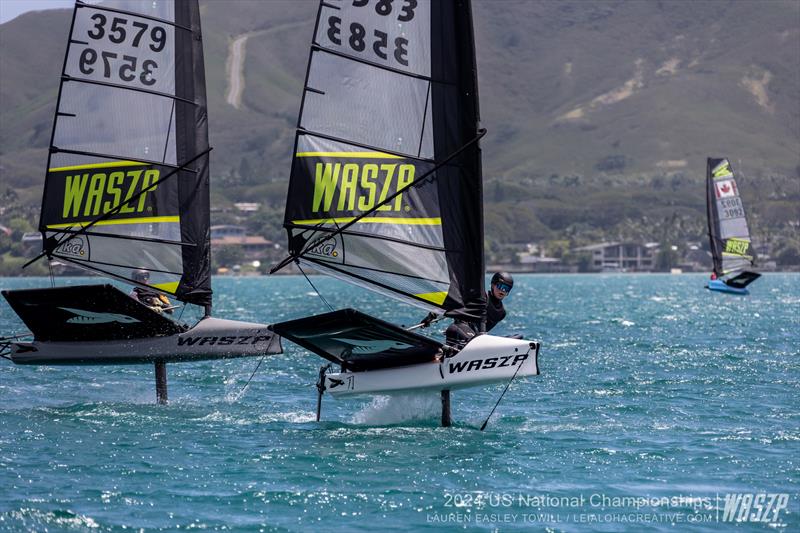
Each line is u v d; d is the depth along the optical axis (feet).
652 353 333.62
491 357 185.26
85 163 231.30
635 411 215.10
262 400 231.09
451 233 187.01
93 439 179.22
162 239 231.09
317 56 188.96
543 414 211.41
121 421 198.18
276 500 141.49
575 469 160.86
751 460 167.12
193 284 232.12
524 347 185.16
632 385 254.47
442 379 186.60
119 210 230.48
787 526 132.98
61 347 219.61
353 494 144.97
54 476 152.05
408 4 187.62
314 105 189.16
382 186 188.14
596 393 240.94
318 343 184.65
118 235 230.68
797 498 144.87
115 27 231.91
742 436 186.50
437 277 187.73
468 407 220.02
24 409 213.25
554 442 180.75
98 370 284.41
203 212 233.76
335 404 223.92
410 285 189.16
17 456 164.66
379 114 188.44
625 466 162.91
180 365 297.94
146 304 229.25
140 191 231.09
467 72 186.29
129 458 164.14
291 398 234.58
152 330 218.38
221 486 147.95
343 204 188.65
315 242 189.26
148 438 180.65
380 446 175.32
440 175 186.91
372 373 189.37
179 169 230.48
